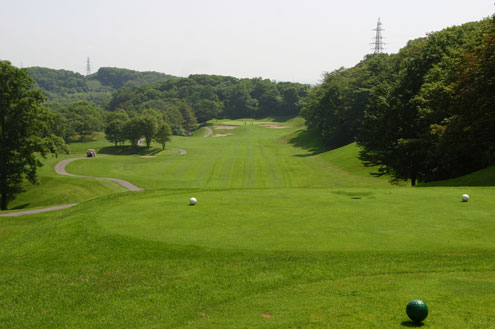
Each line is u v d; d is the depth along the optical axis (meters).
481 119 30.00
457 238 12.32
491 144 32.19
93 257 12.35
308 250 11.64
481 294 7.99
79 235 14.38
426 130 38.41
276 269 10.35
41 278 10.74
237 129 157.25
